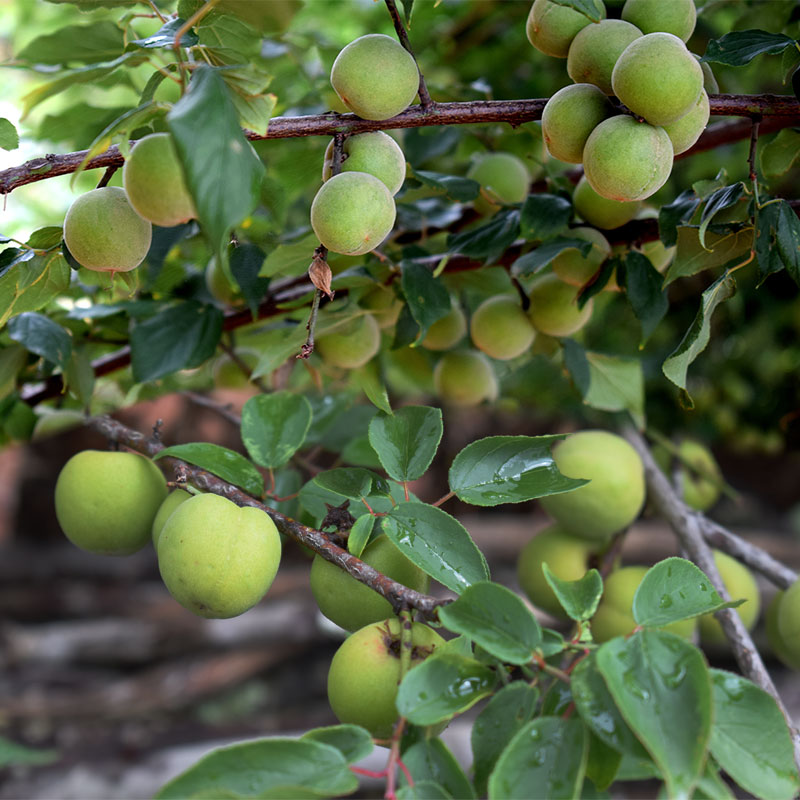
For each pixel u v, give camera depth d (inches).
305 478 33.8
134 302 31.7
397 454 25.8
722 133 30.9
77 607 67.3
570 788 21.6
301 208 37.1
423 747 22.5
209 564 25.0
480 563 24.6
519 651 22.4
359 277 29.5
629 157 24.4
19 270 26.1
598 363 34.2
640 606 23.0
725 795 21.4
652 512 34.4
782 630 30.9
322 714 63.1
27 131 34.0
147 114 23.6
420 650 24.1
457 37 43.5
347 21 49.3
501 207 30.8
